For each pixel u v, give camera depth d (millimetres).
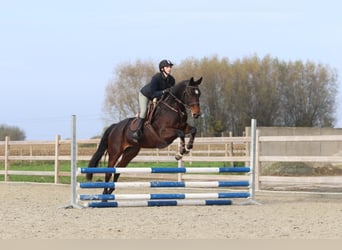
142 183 13367
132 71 64750
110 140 14484
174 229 9750
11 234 9203
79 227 10000
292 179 16266
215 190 18281
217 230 9633
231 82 63594
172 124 13242
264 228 9859
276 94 64562
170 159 19266
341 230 9602
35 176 25875
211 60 64875
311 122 65875
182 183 13508
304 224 10352
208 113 63781
